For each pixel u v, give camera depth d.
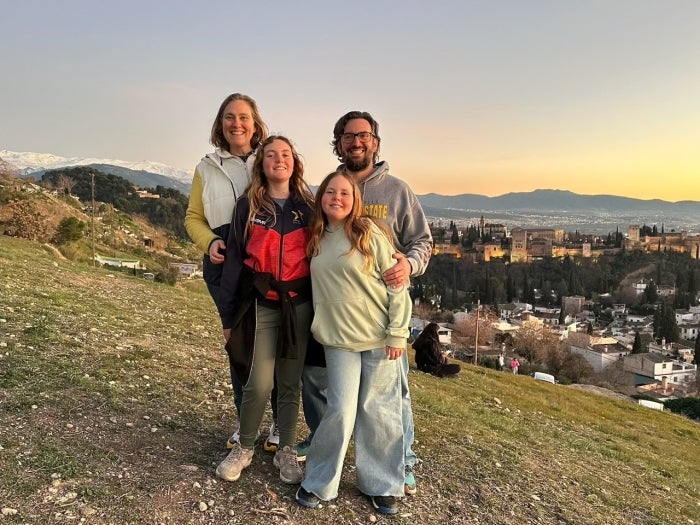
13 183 41.44
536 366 61.09
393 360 3.20
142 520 2.72
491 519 3.67
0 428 3.36
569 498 4.56
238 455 3.31
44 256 17.00
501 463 5.02
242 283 3.11
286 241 3.06
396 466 3.30
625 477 6.48
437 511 3.57
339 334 3.07
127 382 4.73
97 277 14.41
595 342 87.50
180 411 4.35
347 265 2.99
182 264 60.09
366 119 3.33
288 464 3.36
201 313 11.82
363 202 3.38
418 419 6.03
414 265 3.22
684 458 11.35
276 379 3.46
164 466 3.31
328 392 3.14
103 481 2.99
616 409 18.97
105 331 6.77
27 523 2.52
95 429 3.64
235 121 3.29
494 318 83.06
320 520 3.06
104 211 74.31
